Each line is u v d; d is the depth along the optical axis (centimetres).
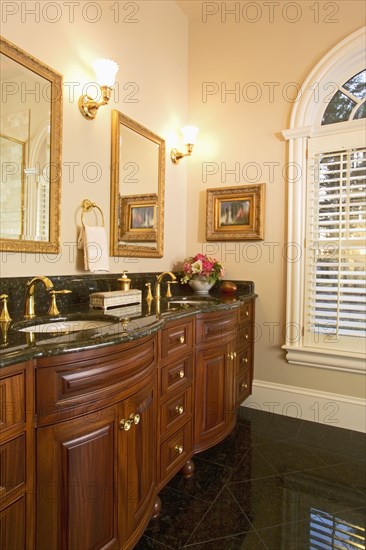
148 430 132
